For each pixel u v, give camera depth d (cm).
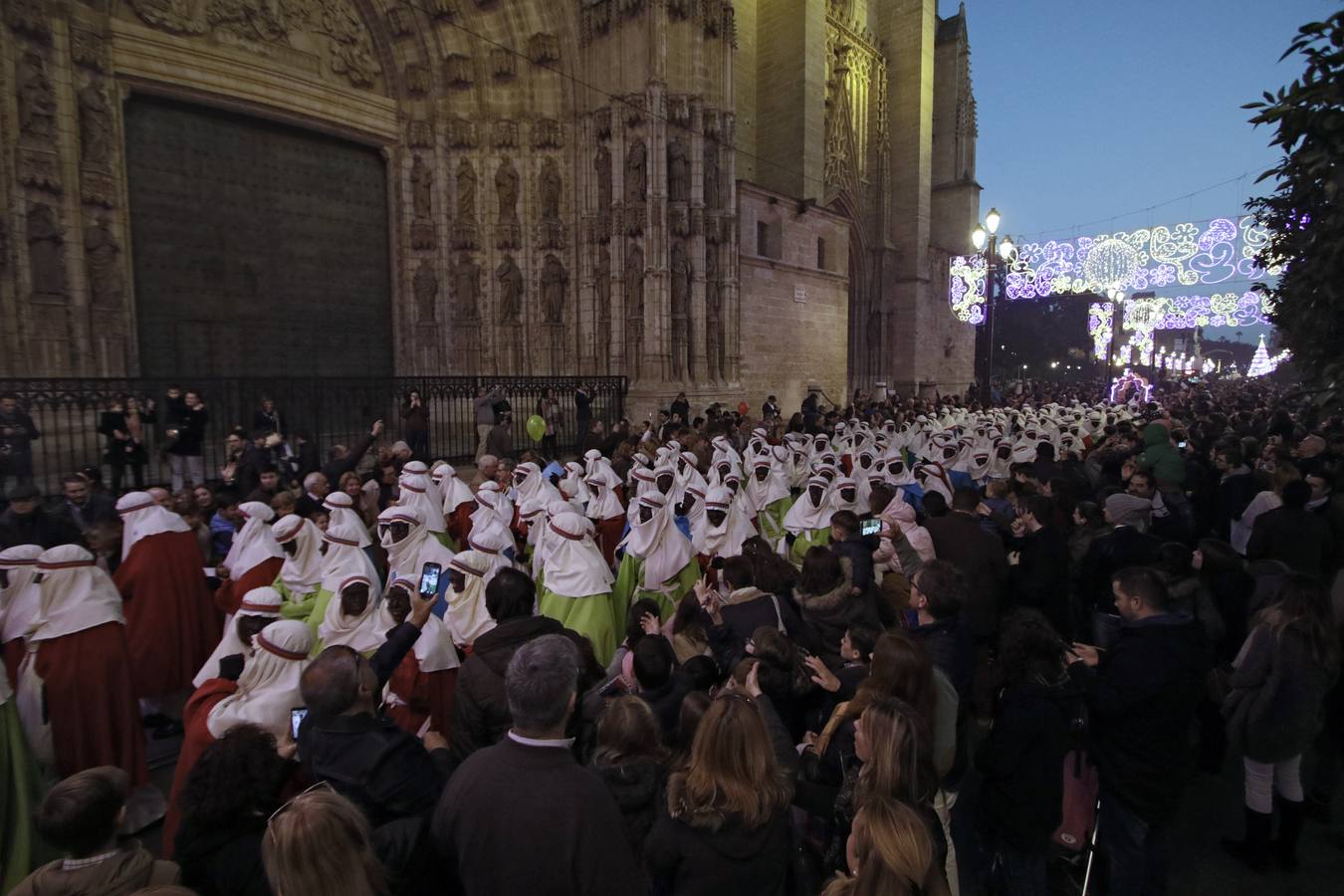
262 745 317
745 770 302
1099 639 668
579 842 266
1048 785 389
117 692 519
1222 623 619
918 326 4175
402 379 1898
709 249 2614
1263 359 6419
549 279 2500
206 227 1989
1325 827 562
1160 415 1875
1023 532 727
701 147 2494
